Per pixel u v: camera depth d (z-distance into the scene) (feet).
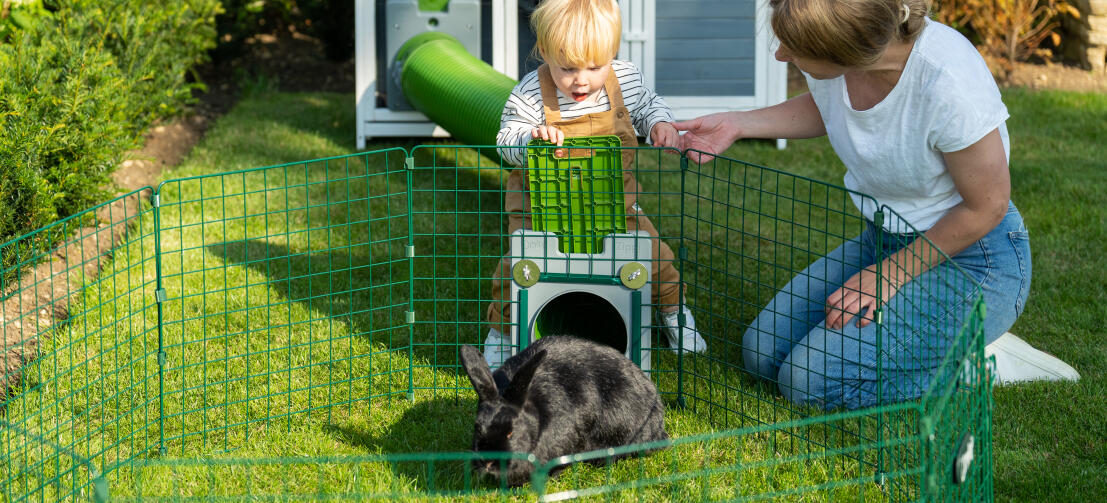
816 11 9.79
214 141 23.63
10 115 16.06
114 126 17.92
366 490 10.19
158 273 10.82
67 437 11.29
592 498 10.03
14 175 15.43
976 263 11.96
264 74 31.19
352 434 11.48
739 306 15.24
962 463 8.06
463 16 23.41
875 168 11.69
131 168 21.35
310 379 12.23
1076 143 23.52
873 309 11.27
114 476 10.55
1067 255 16.89
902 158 11.33
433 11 23.36
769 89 24.99
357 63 23.62
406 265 16.61
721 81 24.97
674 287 13.69
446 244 17.66
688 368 13.32
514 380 9.66
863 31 9.77
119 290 15.23
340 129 25.29
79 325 14.06
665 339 14.32
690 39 24.66
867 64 10.16
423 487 10.34
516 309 12.24
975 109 10.59
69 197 16.98
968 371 9.85
